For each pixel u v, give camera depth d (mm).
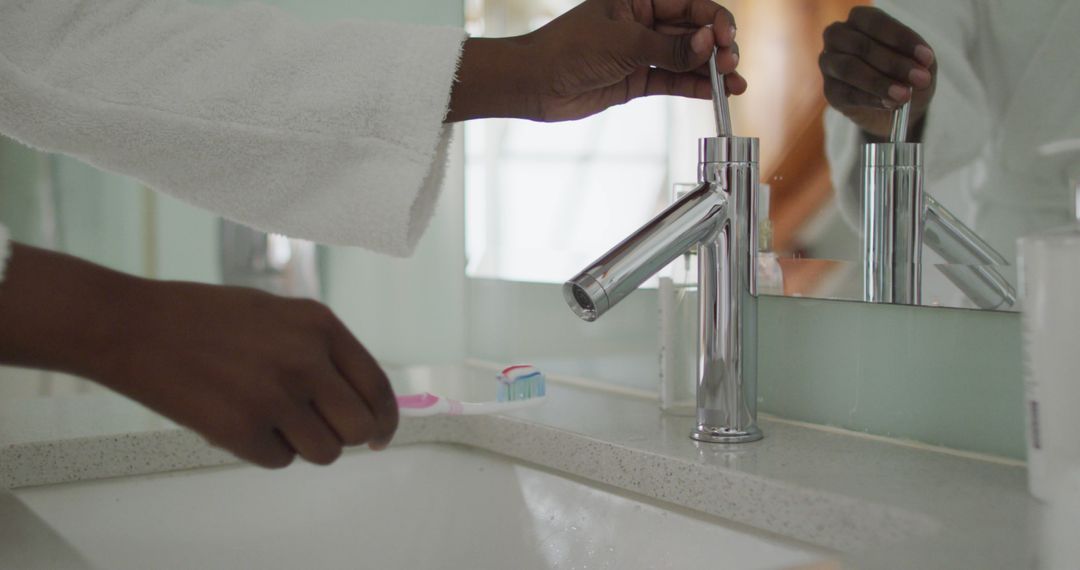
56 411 944
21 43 576
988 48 670
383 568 858
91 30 594
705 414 768
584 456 785
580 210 1105
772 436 787
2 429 846
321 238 618
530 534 812
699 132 923
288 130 598
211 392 343
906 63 728
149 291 351
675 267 903
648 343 1008
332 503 894
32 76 574
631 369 1033
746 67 875
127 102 585
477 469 895
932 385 740
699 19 711
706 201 698
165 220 1471
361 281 1486
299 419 357
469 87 683
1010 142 657
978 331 708
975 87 679
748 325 757
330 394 360
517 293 1236
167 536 814
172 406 344
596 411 919
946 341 729
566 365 1144
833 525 597
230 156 604
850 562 524
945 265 706
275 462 363
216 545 831
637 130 1010
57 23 587
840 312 807
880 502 580
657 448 736
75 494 797
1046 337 479
